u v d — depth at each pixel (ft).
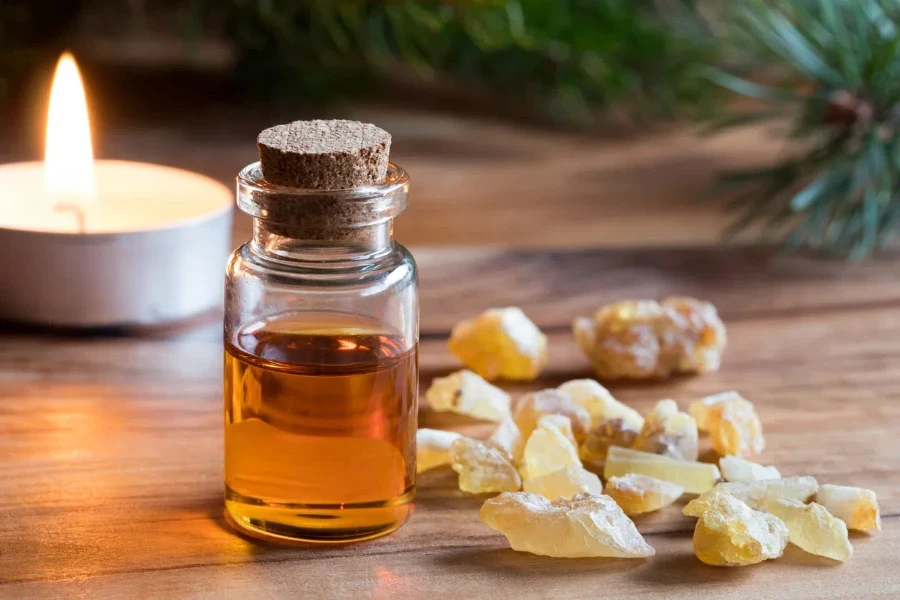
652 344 1.07
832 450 1.00
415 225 1.34
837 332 1.14
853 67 1.24
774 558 0.91
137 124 1.60
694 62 1.55
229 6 1.44
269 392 0.89
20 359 1.06
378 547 0.91
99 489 0.94
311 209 0.88
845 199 1.25
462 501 0.95
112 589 0.87
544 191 1.49
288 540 0.91
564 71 1.57
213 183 1.16
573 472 0.94
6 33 1.44
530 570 0.89
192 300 1.10
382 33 1.44
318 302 0.91
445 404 1.03
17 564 0.89
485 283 1.19
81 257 1.07
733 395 1.02
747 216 1.29
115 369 1.06
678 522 0.93
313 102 1.61
